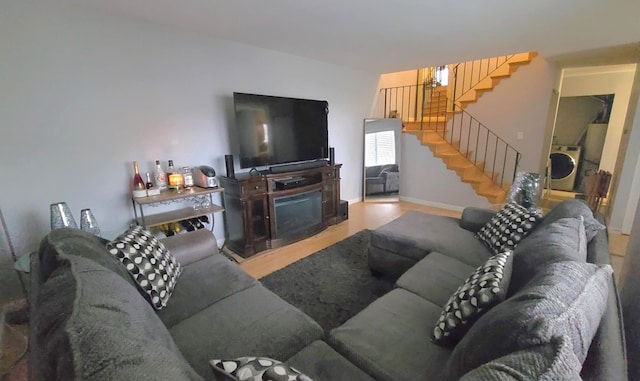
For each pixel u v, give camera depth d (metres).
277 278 2.57
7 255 2.09
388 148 5.28
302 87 3.91
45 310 0.81
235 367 0.80
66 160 2.29
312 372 1.09
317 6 2.19
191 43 2.79
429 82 6.48
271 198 3.18
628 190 3.47
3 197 2.08
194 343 1.23
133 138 2.58
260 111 3.15
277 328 1.32
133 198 2.48
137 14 2.36
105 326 0.70
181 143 2.87
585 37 3.00
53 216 1.93
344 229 3.86
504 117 4.70
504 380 0.54
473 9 2.26
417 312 1.43
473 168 4.88
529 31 2.79
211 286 1.66
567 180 5.77
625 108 5.14
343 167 4.90
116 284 0.99
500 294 1.04
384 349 1.20
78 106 2.29
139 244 1.56
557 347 0.59
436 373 1.07
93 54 2.30
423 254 2.25
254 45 3.25
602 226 1.56
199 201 2.97
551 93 4.27
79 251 1.21
